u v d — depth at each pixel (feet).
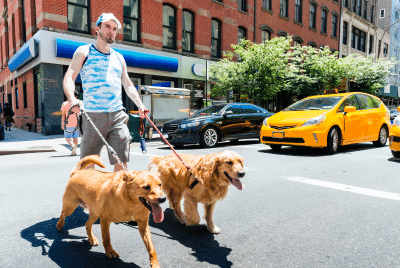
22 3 51.44
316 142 23.79
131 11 48.75
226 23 61.98
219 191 9.18
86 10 44.21
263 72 44.86
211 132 31.04
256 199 13.08
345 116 26.09
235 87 47.55
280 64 45.37
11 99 65.05
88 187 8.01
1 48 71.15
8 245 8.56
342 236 9.25
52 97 41.55
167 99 40.04
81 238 9.13
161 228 10.13
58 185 15.19
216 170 8.86
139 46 49.37
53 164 21.24
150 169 11.10
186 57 55.47
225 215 11.23
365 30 107.45
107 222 7.69
